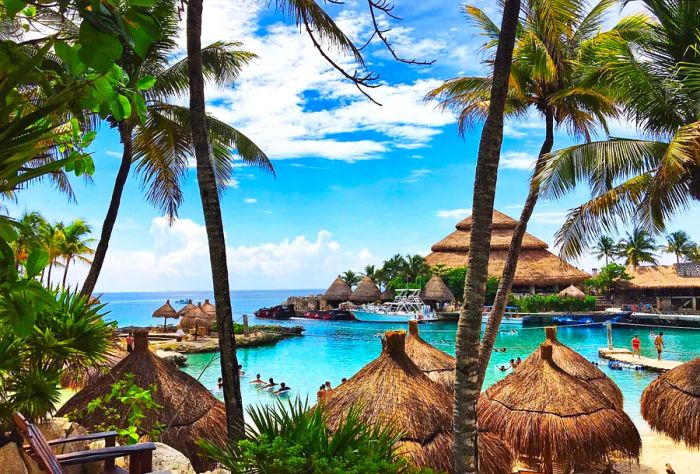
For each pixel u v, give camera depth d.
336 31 6.39
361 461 3.63
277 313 66.88
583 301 56.84
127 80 2.02
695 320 44.84
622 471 11.15
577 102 11.52
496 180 5.04
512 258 10.05
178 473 5.30
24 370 5.23
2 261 1.61
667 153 8.34
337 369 28.16
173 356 27.80
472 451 4.79
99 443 5.94
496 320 9.65
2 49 1.61
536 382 10.29
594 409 9.78
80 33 1.36
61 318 5.57
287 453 3.64
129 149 12.56
